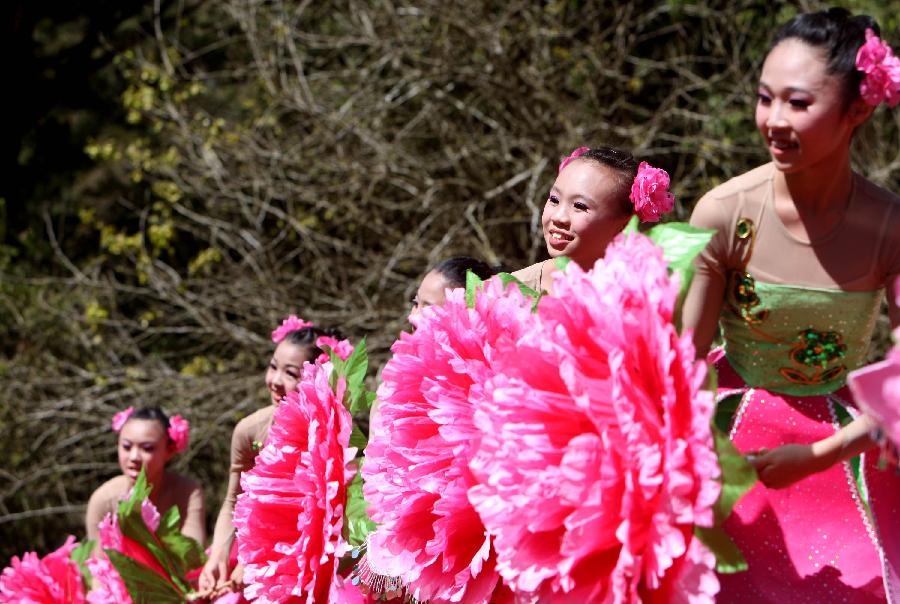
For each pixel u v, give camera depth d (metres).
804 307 2.76
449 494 2.68
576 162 3.24
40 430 10.20
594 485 2.18
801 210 2.72
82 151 12.29
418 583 2.78
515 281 2.92
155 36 12.06
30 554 4.79
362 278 9.55
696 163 8.98
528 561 2.32
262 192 10.27
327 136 9.50
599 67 9.01
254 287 9.58
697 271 2.82
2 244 11.45
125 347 10.12
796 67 2.54
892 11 8.30
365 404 3.26
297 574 3.33
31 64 12.45
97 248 11.88
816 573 2.70
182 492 5.78
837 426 2.81
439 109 9.60
